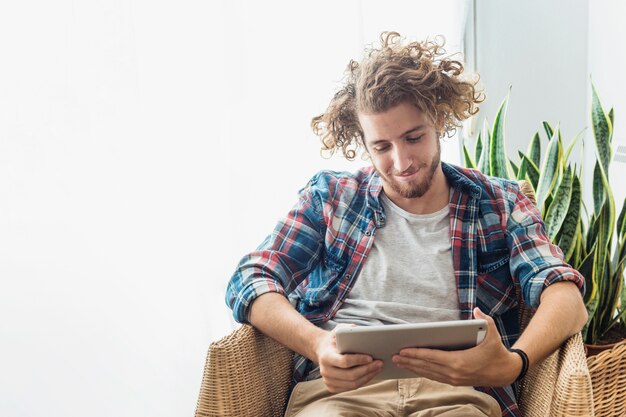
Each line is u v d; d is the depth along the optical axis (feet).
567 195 6.26
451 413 4.68
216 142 7.55
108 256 7.04
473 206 5.31
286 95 7.88
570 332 4.68
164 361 7.35
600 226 6.24
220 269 7.68
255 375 4.87
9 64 6.53
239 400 4.73
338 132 5.56
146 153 7.20
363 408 4.82
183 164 7.39
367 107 4.96
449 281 5.19
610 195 6.20
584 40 9.00
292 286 5.39
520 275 5.09
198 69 7.40
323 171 5.71
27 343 6.74
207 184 7.54
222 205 7.64
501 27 9.08
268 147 7.87
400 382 4.95
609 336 6.36
